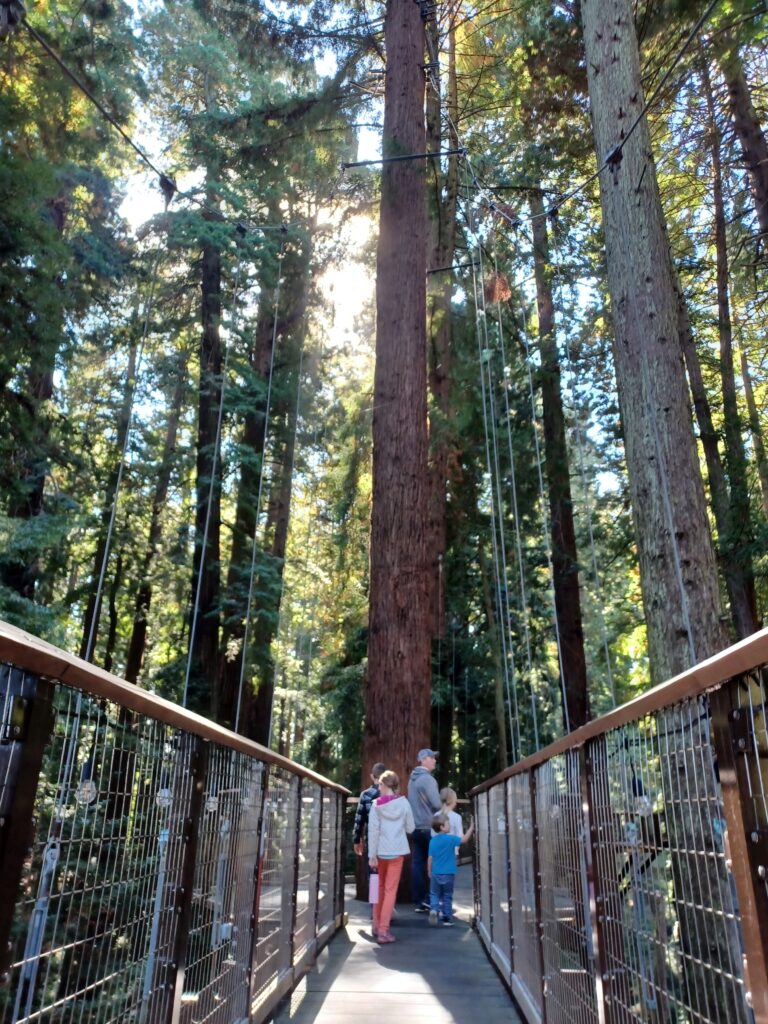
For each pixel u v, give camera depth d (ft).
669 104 27.02
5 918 3.78
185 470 44.80
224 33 32.60
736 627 25.48
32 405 21.63
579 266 38.37
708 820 4.37
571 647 41.83
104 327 38.88
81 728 4.84
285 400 43.73
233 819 9.24
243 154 33.63
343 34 32.24
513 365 42.24
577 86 30.35
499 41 39.96
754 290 27.48
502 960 13.85
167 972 6.61
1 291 19.26
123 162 34.42
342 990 13.15
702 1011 4.48
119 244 37.91
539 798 10.64
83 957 4.96
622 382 16.71
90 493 36.76
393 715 24.30
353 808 30.53
